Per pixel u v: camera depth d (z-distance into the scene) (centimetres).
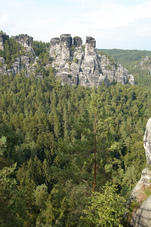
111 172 1720
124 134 7750
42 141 6725
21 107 10144
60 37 15425
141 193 1582
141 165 5759
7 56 14188
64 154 1697
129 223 1487
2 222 882
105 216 1094
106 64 16475
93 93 1597
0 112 8794
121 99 12850
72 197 1602
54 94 11544
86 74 14912
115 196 1191
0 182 982
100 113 1590
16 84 12188
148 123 1741
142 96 14050
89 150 1625
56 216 2459
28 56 15075
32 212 2812
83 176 1658
